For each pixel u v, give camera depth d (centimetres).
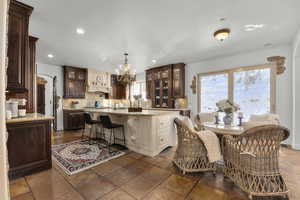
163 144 321
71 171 228
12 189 182
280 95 357
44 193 175
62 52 394
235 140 180
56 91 535
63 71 549
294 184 190
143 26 260
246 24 254
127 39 314
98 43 334
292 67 338
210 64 471
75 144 362
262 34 293
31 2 196
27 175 216
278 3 198
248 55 400
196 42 331
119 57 443
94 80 612
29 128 220
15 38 205
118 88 726
